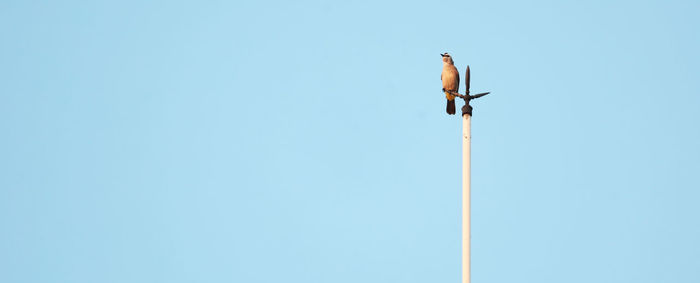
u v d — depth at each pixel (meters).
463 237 14.60
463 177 15.11
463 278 14.30
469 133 15.49
